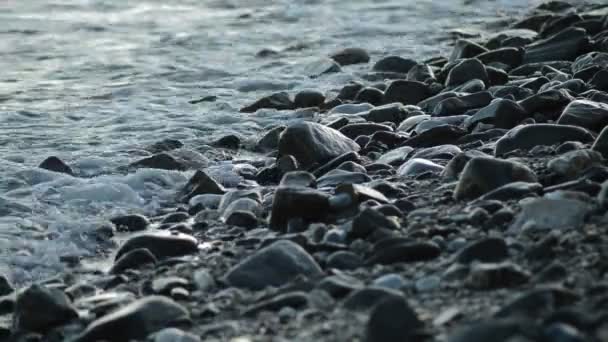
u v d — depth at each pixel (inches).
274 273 201.5
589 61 434.9
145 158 357.7
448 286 174.4
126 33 717.9
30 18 789.9
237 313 186.1
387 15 719.1
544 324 137.9
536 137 286.5
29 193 321.7
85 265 258.1
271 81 518.6
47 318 201.0
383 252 198.8
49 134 418.0
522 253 185.2
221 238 248.8
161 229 279.0
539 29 614.2
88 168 357.7
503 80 438.3
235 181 327.9
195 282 207.3
